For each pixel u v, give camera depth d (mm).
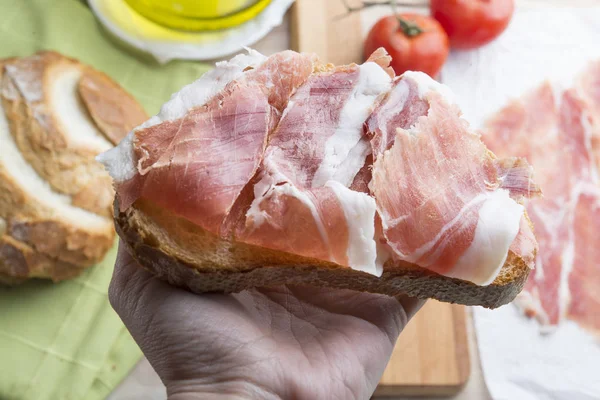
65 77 551
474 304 430
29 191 518
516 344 582
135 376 543
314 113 398
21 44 574
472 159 398
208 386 407
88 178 531
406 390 561
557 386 576
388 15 611
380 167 385
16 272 518
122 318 438
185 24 591
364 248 380
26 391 521
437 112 397
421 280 413
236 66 401
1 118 528
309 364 433
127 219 390
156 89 588
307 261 403
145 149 383
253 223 379
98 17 586
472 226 387
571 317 590
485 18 595
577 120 637
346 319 472
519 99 636
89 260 532
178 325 410
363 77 405
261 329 440
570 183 619
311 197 379
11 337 527
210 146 381
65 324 536
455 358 562
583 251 604
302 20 610
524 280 421
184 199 377
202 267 398
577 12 665
